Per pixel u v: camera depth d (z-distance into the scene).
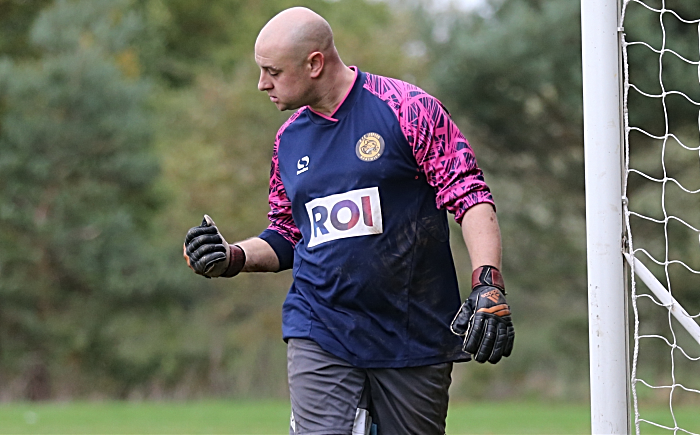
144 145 75.06
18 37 82.31
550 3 55.25
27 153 69.81
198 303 76.75
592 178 10.17
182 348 74.12
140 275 71.88
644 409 54.88
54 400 71.69
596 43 10.24
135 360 72.19
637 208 57.16
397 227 10.73
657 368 61.12
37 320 70.81
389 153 10.63
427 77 70.00
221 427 38.12
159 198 78.56
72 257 70.62
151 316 74.69
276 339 76.38
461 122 62.38
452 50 57.50
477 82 56.97
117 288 71.19
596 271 10.08
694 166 56.38
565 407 57.41
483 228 10.02
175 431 35.97
